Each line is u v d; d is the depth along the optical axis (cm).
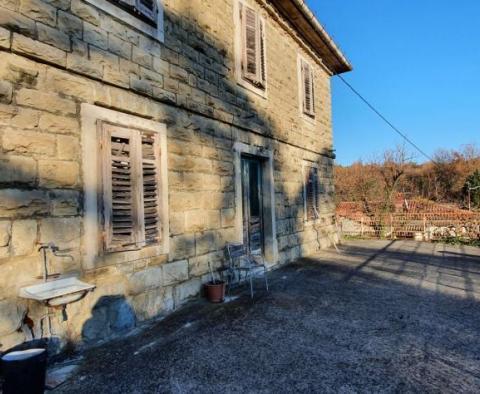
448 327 366
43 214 285
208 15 515
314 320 387
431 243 1101
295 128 811
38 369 224
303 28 807
